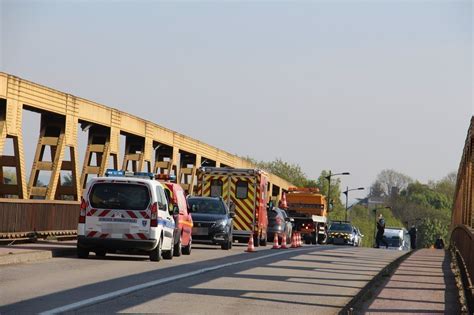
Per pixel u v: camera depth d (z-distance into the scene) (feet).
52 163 132.26
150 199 95.45
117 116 154.10
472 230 89.30
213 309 55.21
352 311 56.70
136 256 104.47
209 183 166.30
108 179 95.71
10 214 101.96
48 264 84.53
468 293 69.97
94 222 94.79
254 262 105.50
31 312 49.73
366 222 636.89
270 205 193.36
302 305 60.49
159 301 57.93
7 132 115.65
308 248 168.55
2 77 113.50
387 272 94.43
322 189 542.98
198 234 138.72
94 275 75.05
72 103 134.62
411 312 59.16
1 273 72.59
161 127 182.39
